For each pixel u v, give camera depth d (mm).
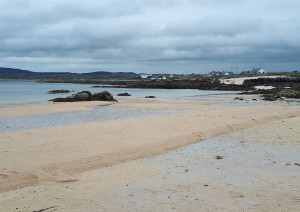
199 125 19219
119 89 93875
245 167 10883
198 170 10547
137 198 7977
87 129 17344
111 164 11461
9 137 15047
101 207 7418
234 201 7715
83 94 43031
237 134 17484
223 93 70625
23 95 57062
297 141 15336
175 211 7160
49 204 7594
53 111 29359
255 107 33000
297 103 42000
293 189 8547
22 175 9727
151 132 16812
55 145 13555
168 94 66562
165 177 9766
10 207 7418
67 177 9734
